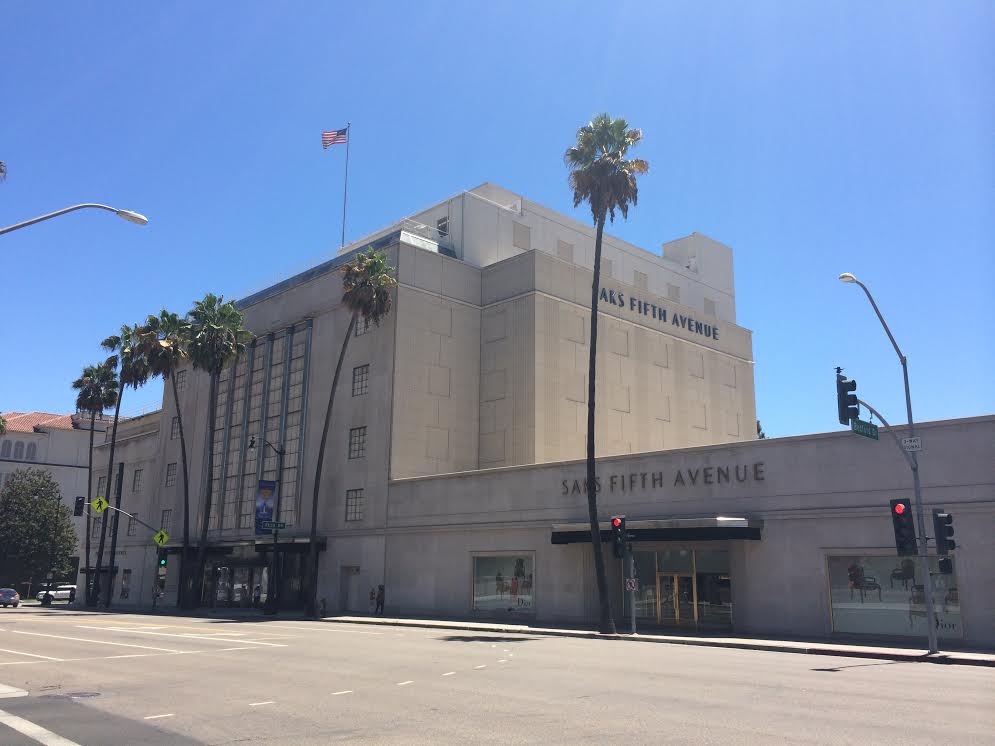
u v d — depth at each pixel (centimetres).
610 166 3356
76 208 1781
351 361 4834
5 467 9688
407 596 4175
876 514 2647
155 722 1018
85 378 6931
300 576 4856
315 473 4581
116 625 3181
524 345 4722
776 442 2947
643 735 923
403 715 1063
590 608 3419
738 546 2983
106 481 7400
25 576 8094
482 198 5331
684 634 2853
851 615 2683
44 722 1017
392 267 4519
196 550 5688
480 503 3938
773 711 1094
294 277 5575
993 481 2427
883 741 890
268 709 1114
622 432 5069
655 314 5562
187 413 6262
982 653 2162
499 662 1775
